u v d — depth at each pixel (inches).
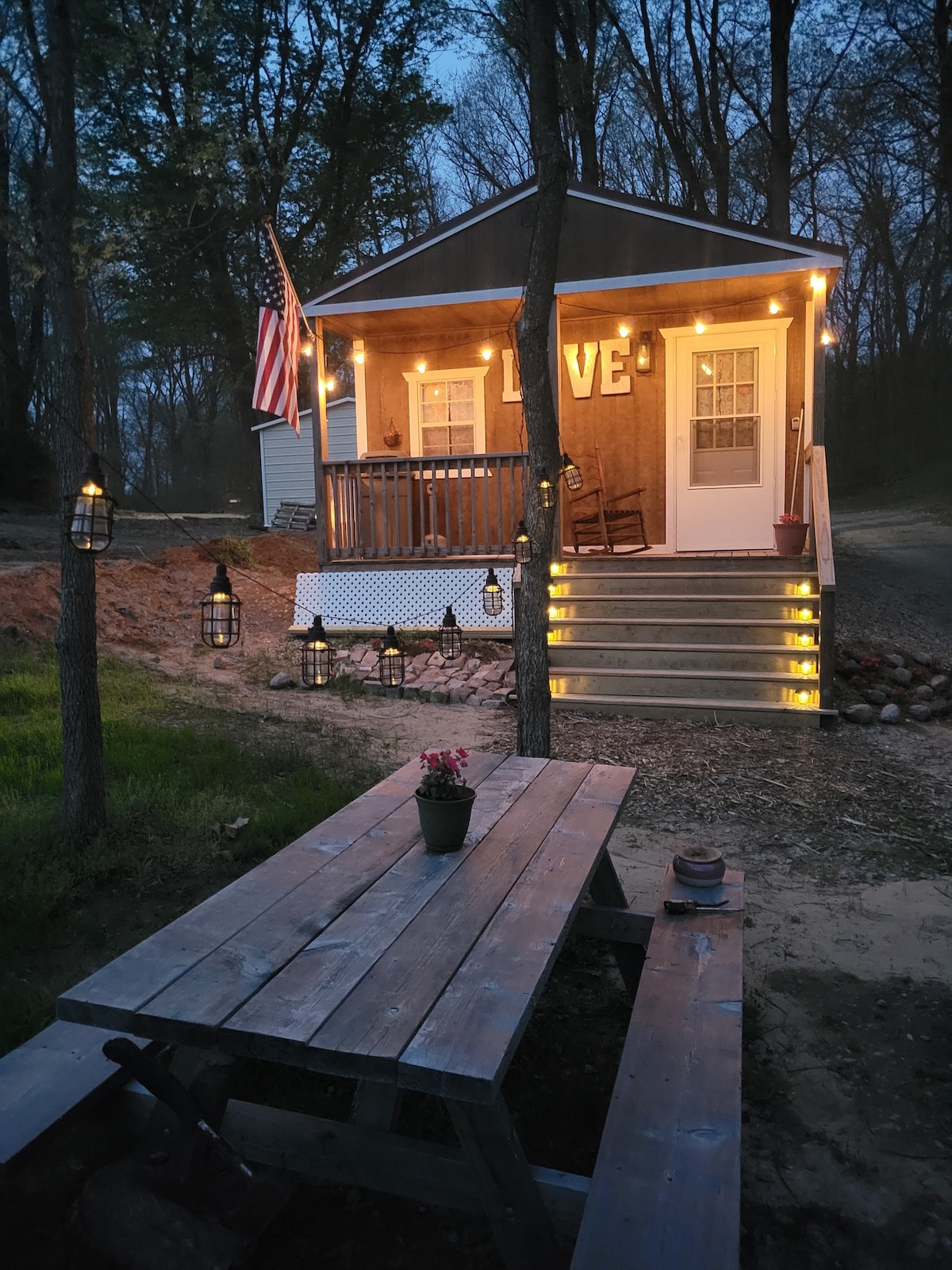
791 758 257.1
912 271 1229.1
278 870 109.7
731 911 121.7
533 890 104.0
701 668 315.6
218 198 207.3
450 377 435.5
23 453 884.6
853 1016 132.8
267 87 851.4
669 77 843.4
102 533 127.9
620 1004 135.4
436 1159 87.5
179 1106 85.4
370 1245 92.0
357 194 896.9
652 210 350.6
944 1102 114.1
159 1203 85.5
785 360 398.0
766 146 960.9
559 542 359.9
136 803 193.9
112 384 1790.1
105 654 335.3
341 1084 114.6
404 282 379.2
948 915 164.9
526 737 195.3
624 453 421.1
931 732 286.4
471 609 381.1
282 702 307.0
